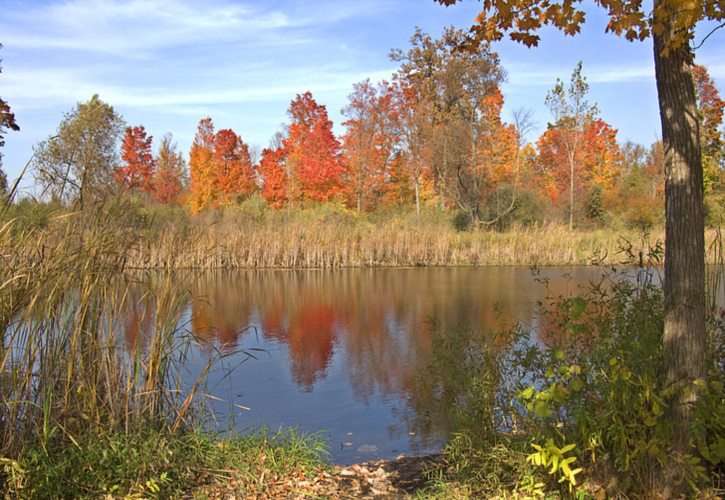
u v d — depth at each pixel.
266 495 4.57
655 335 4.38
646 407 3.62
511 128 46.19
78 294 4.91
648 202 37.19
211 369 9.35
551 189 45.69
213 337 11.97
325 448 6.21
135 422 4.88
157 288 5.57
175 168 40.19
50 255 4.65
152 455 4.48
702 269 3.71
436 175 42.28
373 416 7.23
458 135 37.56
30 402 4.27
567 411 4.23
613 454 3.89
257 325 13.30
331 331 12.59
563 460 3.56
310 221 28.64
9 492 3.80
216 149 42.72
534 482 4.09
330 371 9.37
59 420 4.58
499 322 12.72
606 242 26.78
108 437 4.46
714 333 4.88
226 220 27.47
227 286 20.23
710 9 3.62
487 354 5.25
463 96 39.31
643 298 4.88
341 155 43.28
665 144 3.80
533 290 18.48
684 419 3.64
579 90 37.53
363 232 28.00
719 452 3.57
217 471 4.85
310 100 49.34
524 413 5.08
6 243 4.38
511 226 33.94
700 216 3.71
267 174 42.53
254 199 35.25
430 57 41.69
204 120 42.66
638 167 49.66
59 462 4.14
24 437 4.38
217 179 41.88
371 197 44.16
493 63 38.09
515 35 4.69
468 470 4.64
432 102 41.34
